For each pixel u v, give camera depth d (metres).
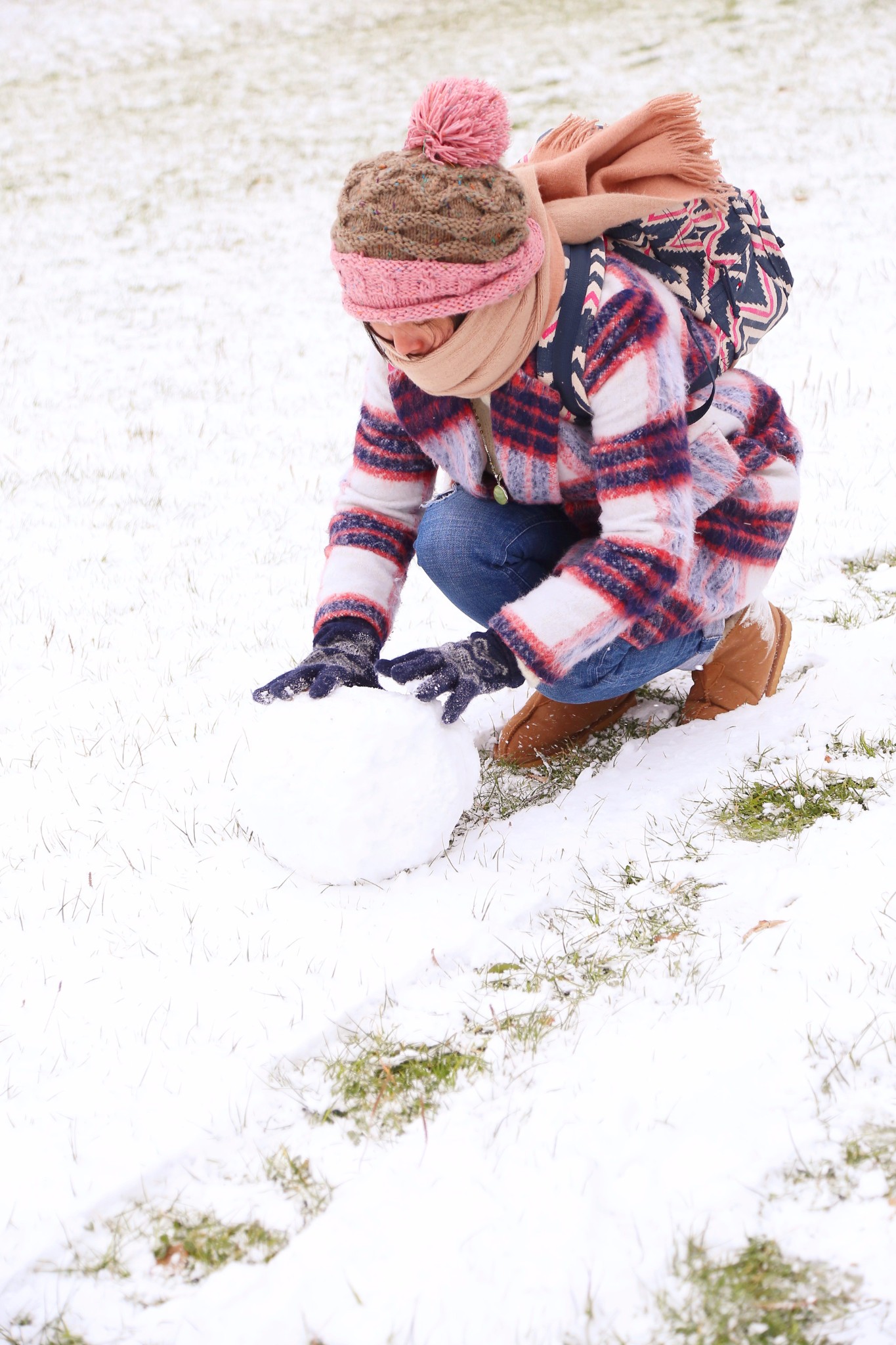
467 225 1.91
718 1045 1.83
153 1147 1.75
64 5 21.56
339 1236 1.58
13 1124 1.82
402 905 2.26
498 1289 1.49
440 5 19.95
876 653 3.00
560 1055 1.87
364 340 7.73
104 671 3.40
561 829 2.48
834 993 1.90
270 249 10.34
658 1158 1.65
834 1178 1.60
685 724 2.87
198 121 15.26
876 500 4.20
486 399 2.29
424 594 3.83
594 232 2.16
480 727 2.93
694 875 2.29
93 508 4.92
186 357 7.48
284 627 3.68
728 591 2.54
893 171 10.16
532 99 14.25
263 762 2.30
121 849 2.52
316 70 17.11
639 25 17.00
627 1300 1.47
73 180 13.12
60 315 8.63
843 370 5.86
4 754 2.95
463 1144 1.71
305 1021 1.98
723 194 2.22
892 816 2.34
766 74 13.92
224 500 5.00
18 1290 1.57
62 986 2.12
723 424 2.51
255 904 2.30
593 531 2.57
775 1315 1.43
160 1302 1.54
